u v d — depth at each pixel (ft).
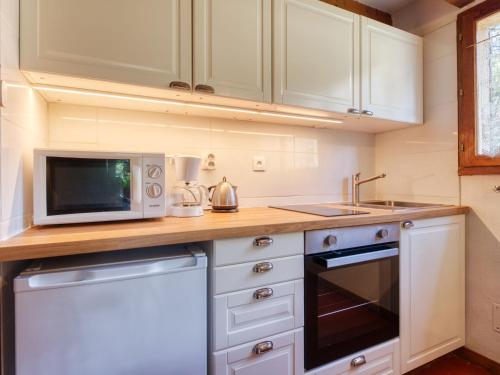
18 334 2.38
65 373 2.50
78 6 3.25
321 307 3.93
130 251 3.23
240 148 5.58
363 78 5.31
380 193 7.16
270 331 3.55
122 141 4.62
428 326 4.97
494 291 5.15
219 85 4.04
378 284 4.44
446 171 5.81
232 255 3.32
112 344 2.66
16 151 2.94
